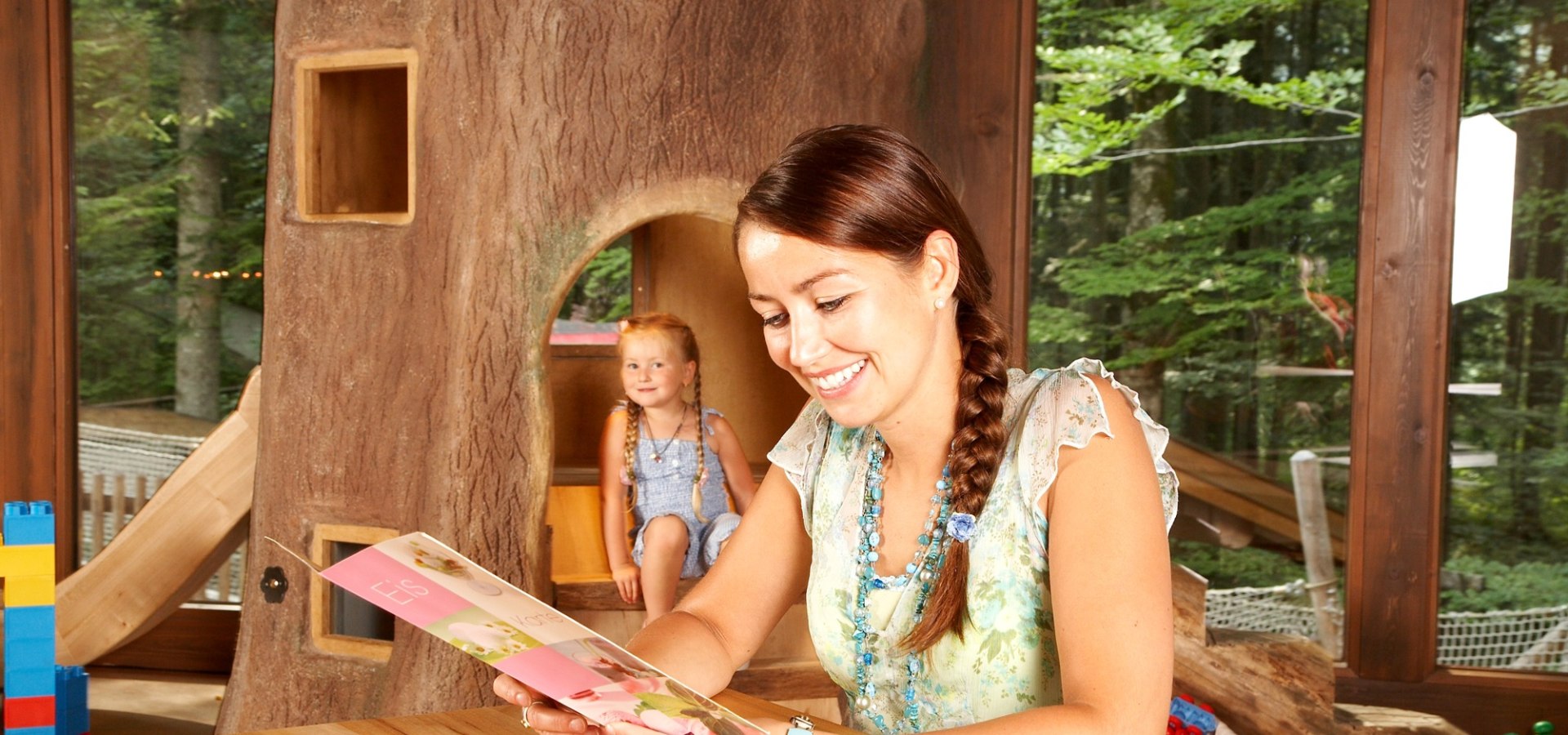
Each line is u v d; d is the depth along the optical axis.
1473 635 4.23
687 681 1.66
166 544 3.98
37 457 4.61
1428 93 4.08
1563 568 4.20
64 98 4.56
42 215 4.54
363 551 1.43
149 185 4.71
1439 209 4.09
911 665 1.60
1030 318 4.47
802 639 3.75
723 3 3.47
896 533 1.65
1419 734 3.69
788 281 1.46
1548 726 3.92
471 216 3.36
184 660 4.71
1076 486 1.46
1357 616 4.21
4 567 2.78
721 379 4.73
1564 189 4.17
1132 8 4.36
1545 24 4.15
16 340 4.57
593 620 3.76
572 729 1.39
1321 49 4.28
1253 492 4.40
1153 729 1.36
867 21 3.68
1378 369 4.16
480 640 1.31
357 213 3.52
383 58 3.43
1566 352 4.18
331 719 3.45
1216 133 4.38
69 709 3.83
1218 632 3.66
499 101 3.36
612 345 4.79
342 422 3.48
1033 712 1.35
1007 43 4.21
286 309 3.55
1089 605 1.40
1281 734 3.54
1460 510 4.25
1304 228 4.33
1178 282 4.43
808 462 1.77
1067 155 4.42
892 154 1.48
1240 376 4.41
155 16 4.67
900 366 1.48
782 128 3.54
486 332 3.37
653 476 3.91
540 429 3.40
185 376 4.76
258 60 4.70
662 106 3.42
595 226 3.39
